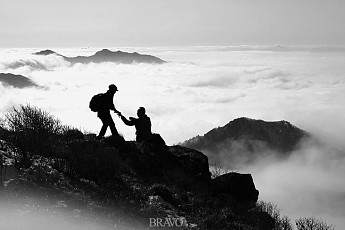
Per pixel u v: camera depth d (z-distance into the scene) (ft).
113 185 36.29
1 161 30.37
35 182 30.32
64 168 35.58
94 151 41.29
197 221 35.42
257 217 41.16
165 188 39.17
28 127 39.17
